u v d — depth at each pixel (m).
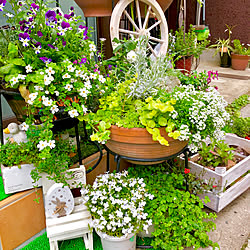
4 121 2.42
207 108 1.65
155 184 1.77
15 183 1.64
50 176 1.69
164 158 1.61
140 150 1.55
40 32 1.47
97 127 1.62
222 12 6.04
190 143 1.64
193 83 2.36
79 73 1.52
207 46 6.43
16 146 1.66
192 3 5.36
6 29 1.65
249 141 2.33
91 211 1.56
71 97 1.58
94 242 1.74
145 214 1.50
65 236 1.59
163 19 2.31
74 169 1.71
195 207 1.66
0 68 1.49
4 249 1.64
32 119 1.59
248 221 1.94
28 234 1.75
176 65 3.00
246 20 5.82
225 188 1.96
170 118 1.53
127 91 1.63
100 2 2.16
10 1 1.51
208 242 1.62
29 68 1.48
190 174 1.88
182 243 1.66
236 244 1.74
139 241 1.73
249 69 5.76
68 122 1.74
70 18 1.64
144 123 1.47
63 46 1.57
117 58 2.01
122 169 2.28
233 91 4.45
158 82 1.72
